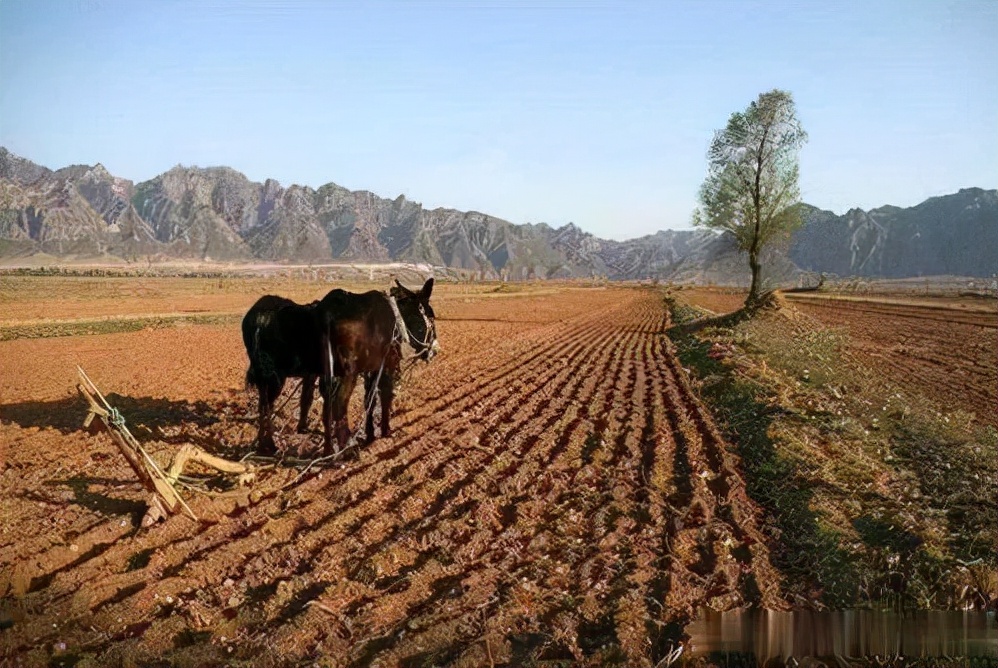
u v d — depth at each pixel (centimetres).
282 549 634
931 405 1441
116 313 3484
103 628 505
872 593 563
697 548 660
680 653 475
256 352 870
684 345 2372
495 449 968
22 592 563
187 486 741
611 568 609
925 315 3978
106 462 883
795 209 3253
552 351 2191
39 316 3209
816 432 1035
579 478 845
